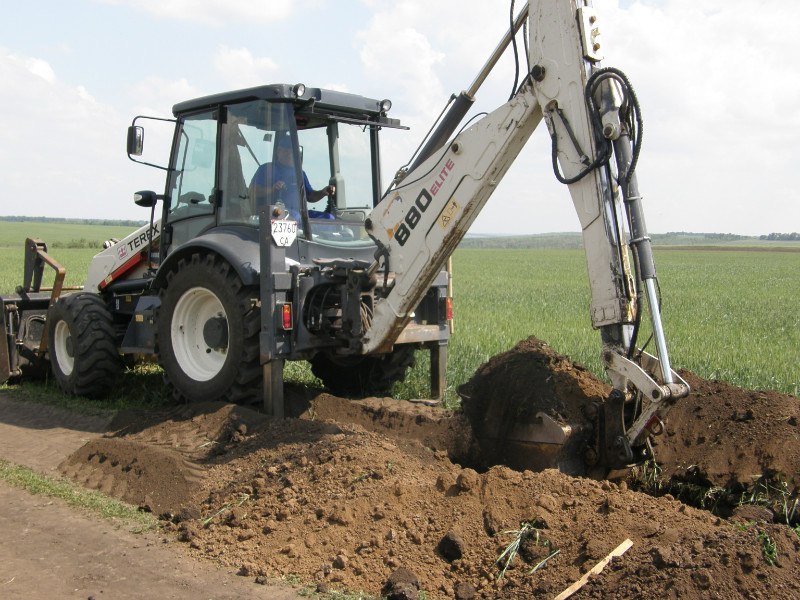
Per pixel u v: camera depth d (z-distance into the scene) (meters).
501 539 3.80
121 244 8.30
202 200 6.99
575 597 3.25
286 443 5.29
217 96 6.71
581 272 40.62
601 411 4.71
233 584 3.67
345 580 3.66
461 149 5.15
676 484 4.92
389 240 5.68
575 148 4.50
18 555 3.99
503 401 5.14
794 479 4.52
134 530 4.34
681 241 142.62
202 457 5.39
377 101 7.23
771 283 32.47
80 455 5.61
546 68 4.61
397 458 4.73
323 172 7.00
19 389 8.37
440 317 7.06
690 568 3.17
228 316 6.26
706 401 5.20
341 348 6.21
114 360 7.79
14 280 23.75
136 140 6.92
